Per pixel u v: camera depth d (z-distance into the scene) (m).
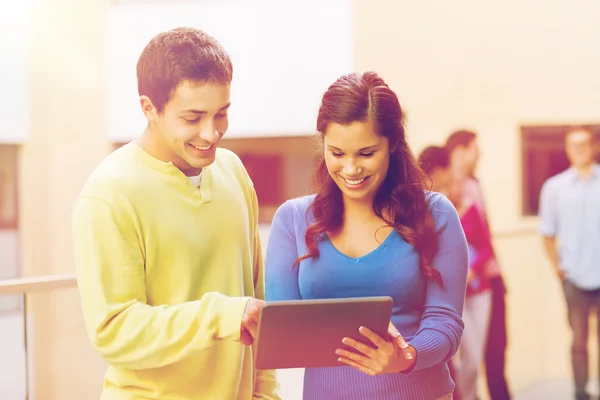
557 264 5.55
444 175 4.62
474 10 8.45
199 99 1.73
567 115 8.17
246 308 1.70
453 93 8.51
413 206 1.97
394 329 1.81
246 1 10.58
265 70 10.72
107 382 1.91
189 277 1.84
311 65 10.45
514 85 8.30
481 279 4.64
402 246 1.97
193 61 1.73
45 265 10.96
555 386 5.60
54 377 3.67
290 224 2.05
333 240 2.00
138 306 1.74
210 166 1.96
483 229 4.68
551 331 5.62
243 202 2.00
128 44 10.84
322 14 10.23
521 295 5.45
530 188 8.33
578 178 5.57
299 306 1.64
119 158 1.85
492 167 8.34
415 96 8.63
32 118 10.91
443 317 1.94
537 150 8.32
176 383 1.85
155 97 1.77
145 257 1.81
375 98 1.85
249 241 2.03
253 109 10.87
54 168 10.98
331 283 1.97
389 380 1.94
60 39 10.88
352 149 1.86
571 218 5.52
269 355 1.70
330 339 1.71
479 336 4.65
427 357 1.85
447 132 8.49
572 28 8.14
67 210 10.90
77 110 10.92
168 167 1.84
